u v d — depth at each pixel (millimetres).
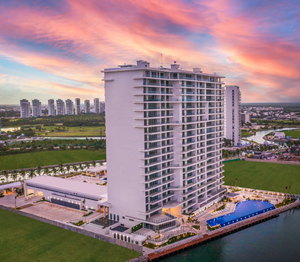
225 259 115500
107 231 132500
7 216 157750
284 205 166750
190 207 157125
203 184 166250
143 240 120375
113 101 135500
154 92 135250
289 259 115125
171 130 148125
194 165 158125
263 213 154500
